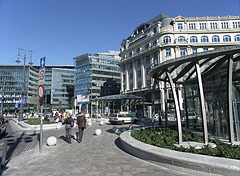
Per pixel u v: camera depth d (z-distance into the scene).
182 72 9.40
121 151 7.94
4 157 5.79
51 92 100.12
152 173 4.99
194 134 9.26
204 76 10.76
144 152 6.34
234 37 45.62
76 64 85.44
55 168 5.60
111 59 84.75
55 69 103.25
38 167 5.72
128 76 57.38
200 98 7.18
